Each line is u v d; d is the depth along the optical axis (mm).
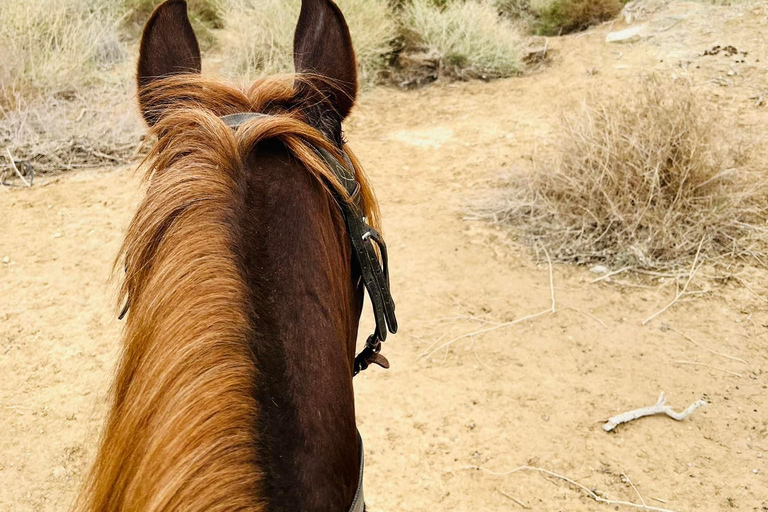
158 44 1570
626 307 3988
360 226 1453
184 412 984
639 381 3471
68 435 3297
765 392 3367
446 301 4133
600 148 4719
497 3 9281
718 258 4324
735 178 4676
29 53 6746
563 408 3342
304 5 1665
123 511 1017
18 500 2973
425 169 5660
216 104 1417
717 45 7098
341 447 1120
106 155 5859
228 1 8484
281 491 977
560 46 7883
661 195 4477
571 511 2832
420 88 7375
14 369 3697
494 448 3148
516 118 6359
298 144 1318
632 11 8250
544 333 3830
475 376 3574
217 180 1203
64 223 4992
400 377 3592
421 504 2891
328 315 1181
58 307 4156
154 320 1086
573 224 4703
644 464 3027
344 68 1603
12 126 6012
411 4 8281
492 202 5070
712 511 2789
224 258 1115
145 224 1174
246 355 1044
